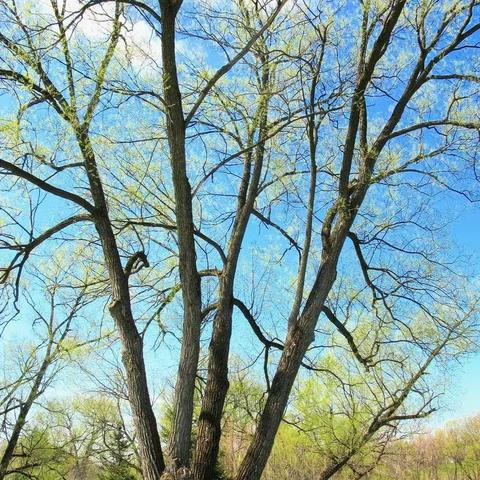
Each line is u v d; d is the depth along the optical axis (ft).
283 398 21.44
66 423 67.15
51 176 21.98
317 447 47.80
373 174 25.46
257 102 24.58
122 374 49.88
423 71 25.03
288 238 29.71
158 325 27.40
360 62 25.29
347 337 28.89
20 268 23.34
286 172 27.84
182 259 20.43
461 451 104.06
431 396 42.83
